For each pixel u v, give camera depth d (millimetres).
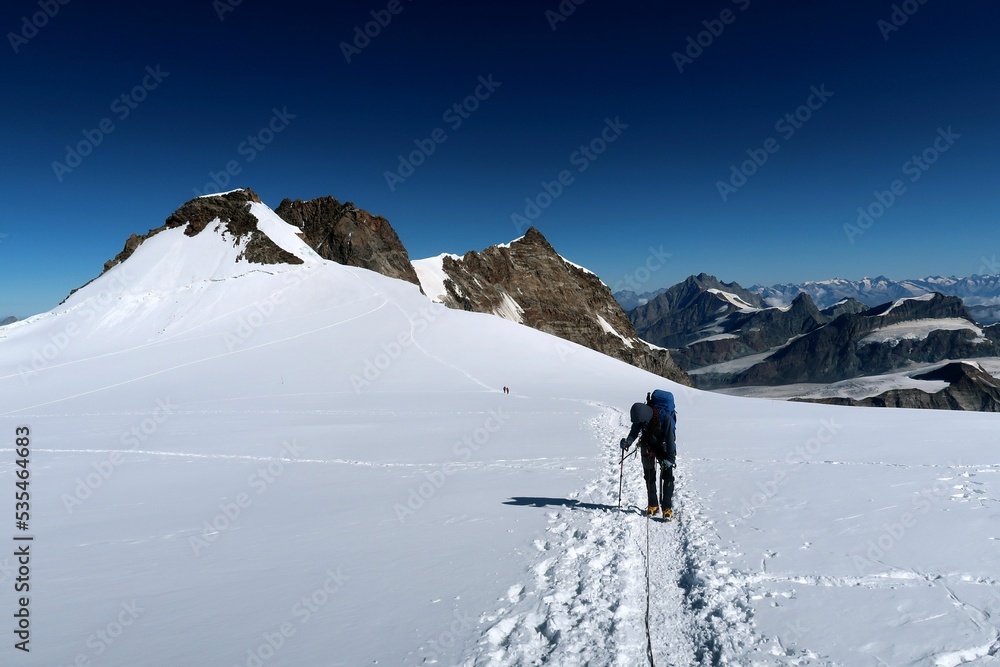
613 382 53531
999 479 9688
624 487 11008
